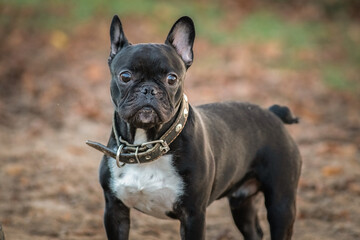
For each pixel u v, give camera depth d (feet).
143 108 18.63
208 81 58.70
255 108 24.22
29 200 31.78
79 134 43.52
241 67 63.00
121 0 80.69
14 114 47.39
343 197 33.45
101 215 30.55
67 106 50.03
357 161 39.29
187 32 21.08
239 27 78.13
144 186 20.01
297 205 32.17
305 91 58.03
